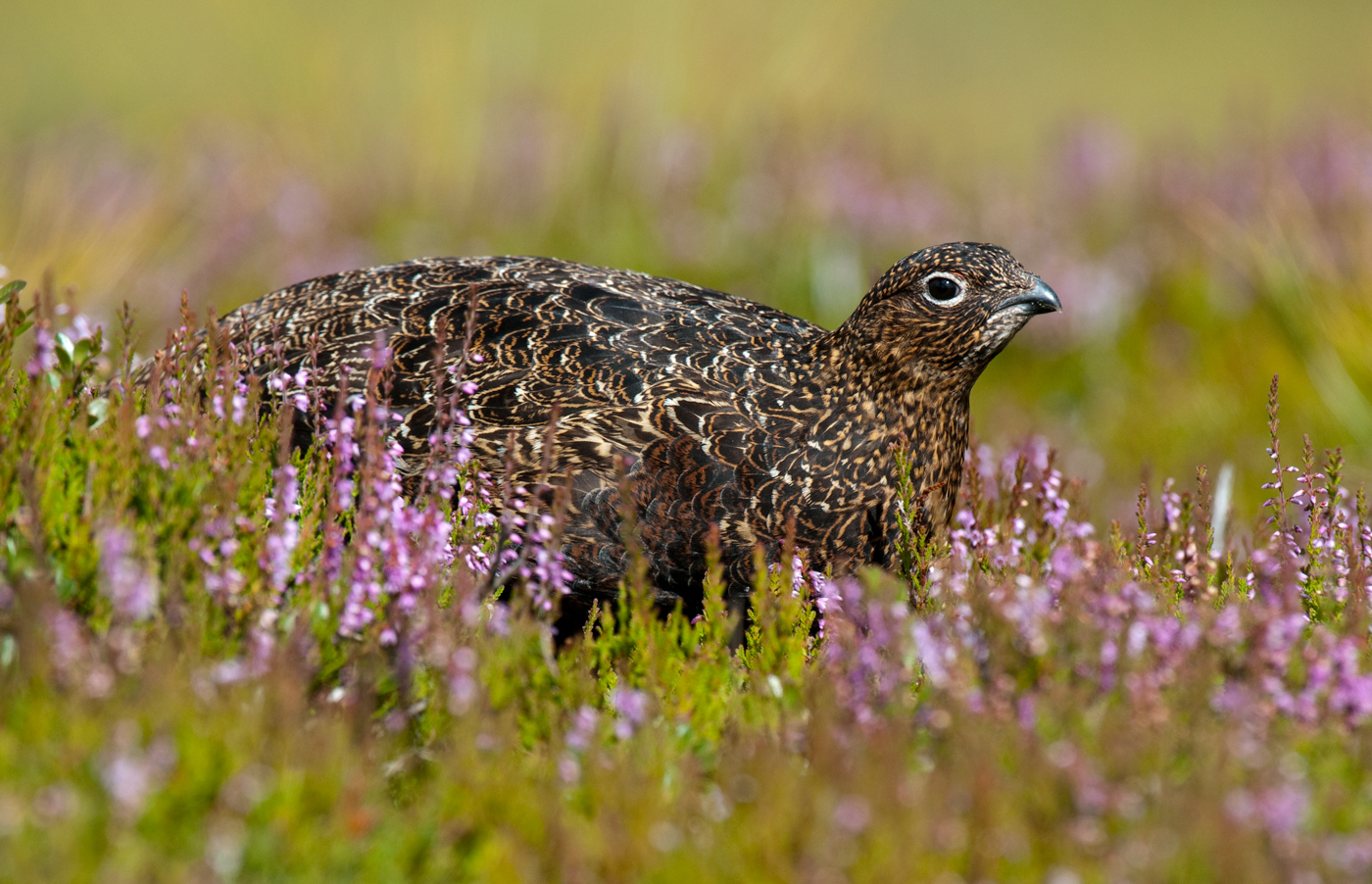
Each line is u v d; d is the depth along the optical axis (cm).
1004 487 901
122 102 2644
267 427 709
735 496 820
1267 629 605
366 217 1869
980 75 3578
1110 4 4238
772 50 2191
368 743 577
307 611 604
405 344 847
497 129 1961
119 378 741
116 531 579
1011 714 580
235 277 1689
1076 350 1574
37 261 1459
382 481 662
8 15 2956
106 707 534
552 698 632
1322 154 1808
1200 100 3422
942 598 721
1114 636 614
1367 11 3981
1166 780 542
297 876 505
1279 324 1486
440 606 656
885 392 859
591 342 849
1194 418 1427
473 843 547
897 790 522
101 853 495
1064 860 525
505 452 811
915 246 1788
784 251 1748
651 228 1823
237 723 539
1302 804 521
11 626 576
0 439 643
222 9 2427
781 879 513
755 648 702
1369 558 772
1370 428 1331
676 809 547
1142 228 1809
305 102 2152
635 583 693
